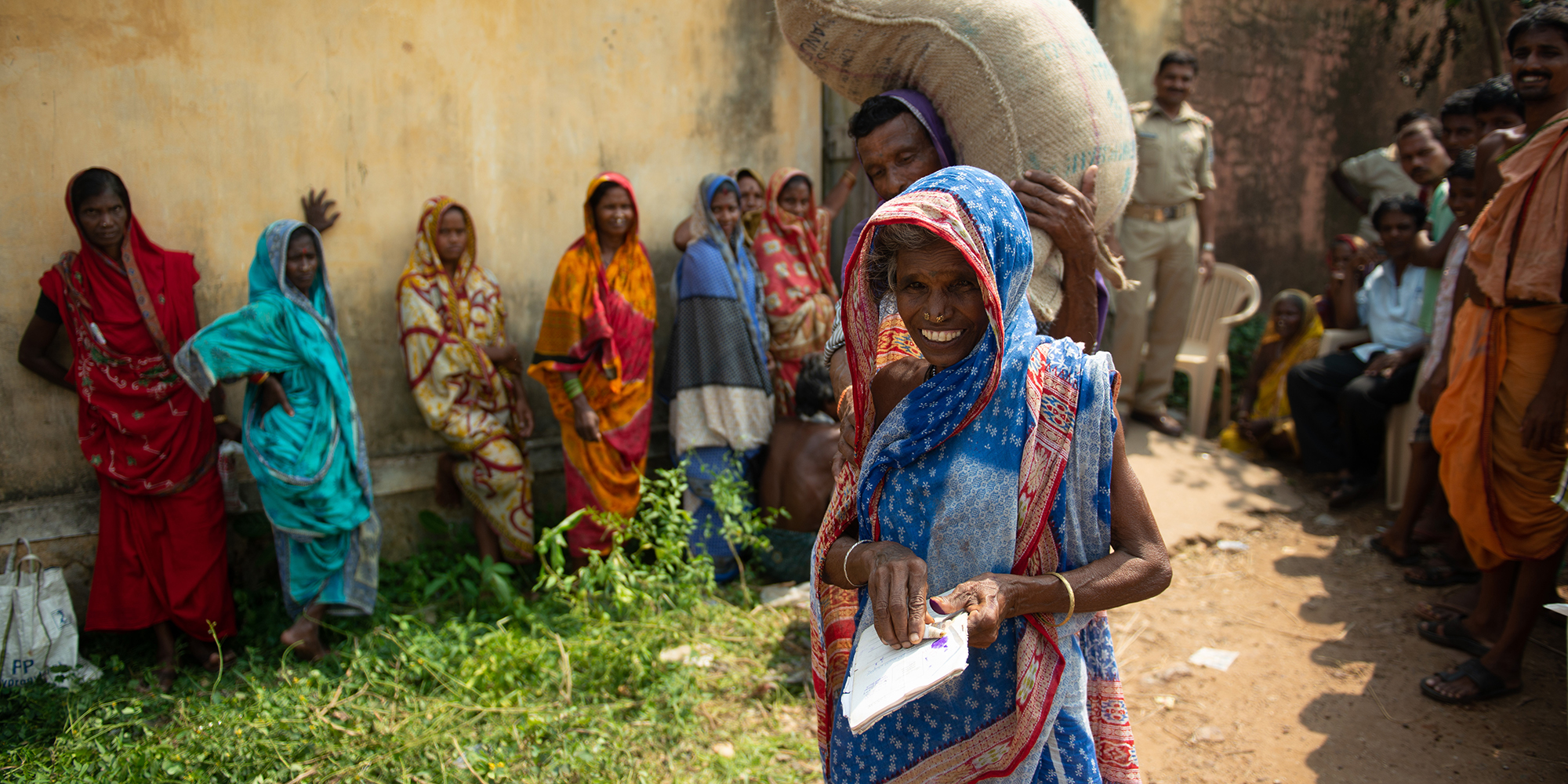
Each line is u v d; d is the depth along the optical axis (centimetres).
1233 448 600
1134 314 597
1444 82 812
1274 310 602
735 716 341
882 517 157
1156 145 578
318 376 374
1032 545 150
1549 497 315
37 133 380
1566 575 425
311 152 429
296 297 372
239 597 410
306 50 421
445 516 470
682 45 499
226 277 419
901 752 158
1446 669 363
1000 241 139
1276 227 760
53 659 360
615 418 441
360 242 443
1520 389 316
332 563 380
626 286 442
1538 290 302
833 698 178
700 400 453
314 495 367
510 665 355
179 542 372
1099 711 167
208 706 326
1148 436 613
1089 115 188
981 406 146
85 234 362
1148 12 623
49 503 393
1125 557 152
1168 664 381
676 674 353
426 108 448
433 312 427
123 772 294
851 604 184
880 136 195
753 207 495
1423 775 304
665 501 409
